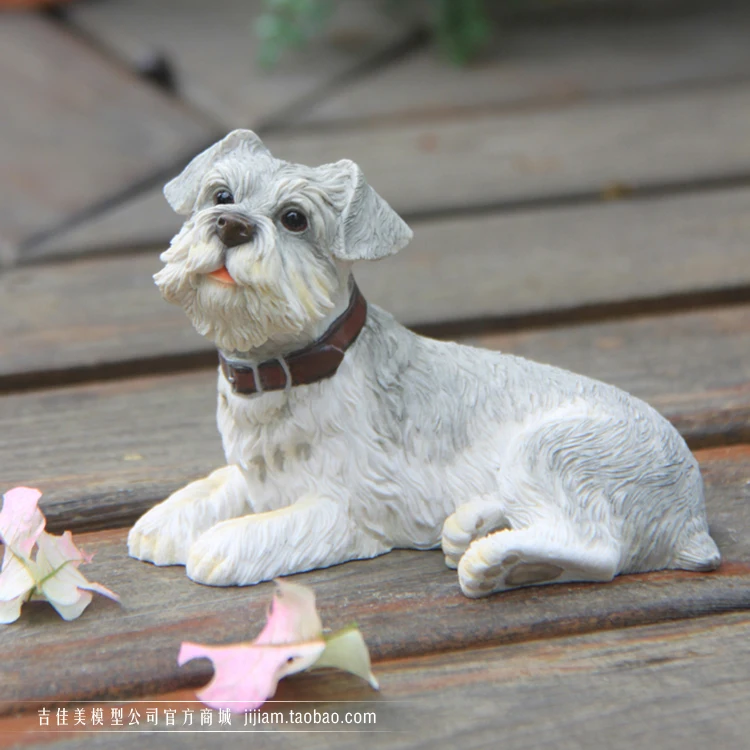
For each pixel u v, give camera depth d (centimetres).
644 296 405
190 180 237
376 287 423
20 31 637
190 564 241
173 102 573
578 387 249
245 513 254
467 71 636
